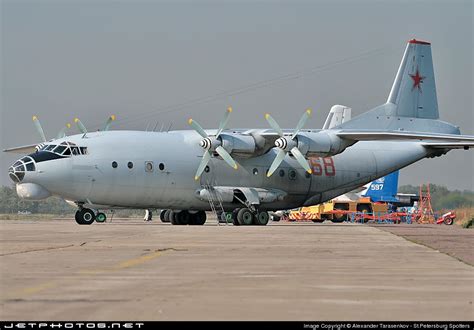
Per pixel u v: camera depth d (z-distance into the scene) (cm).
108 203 8038
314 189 9075
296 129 8156
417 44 9606
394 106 9400
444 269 2886
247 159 8581
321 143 8181
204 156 8144
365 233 5919
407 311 1880
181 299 2064
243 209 8569
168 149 8188
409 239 4962
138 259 3253
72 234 5394
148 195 8106
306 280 2520
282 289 2288
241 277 2602
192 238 4944
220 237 5103
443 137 8250
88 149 7812
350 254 3616
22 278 2530
